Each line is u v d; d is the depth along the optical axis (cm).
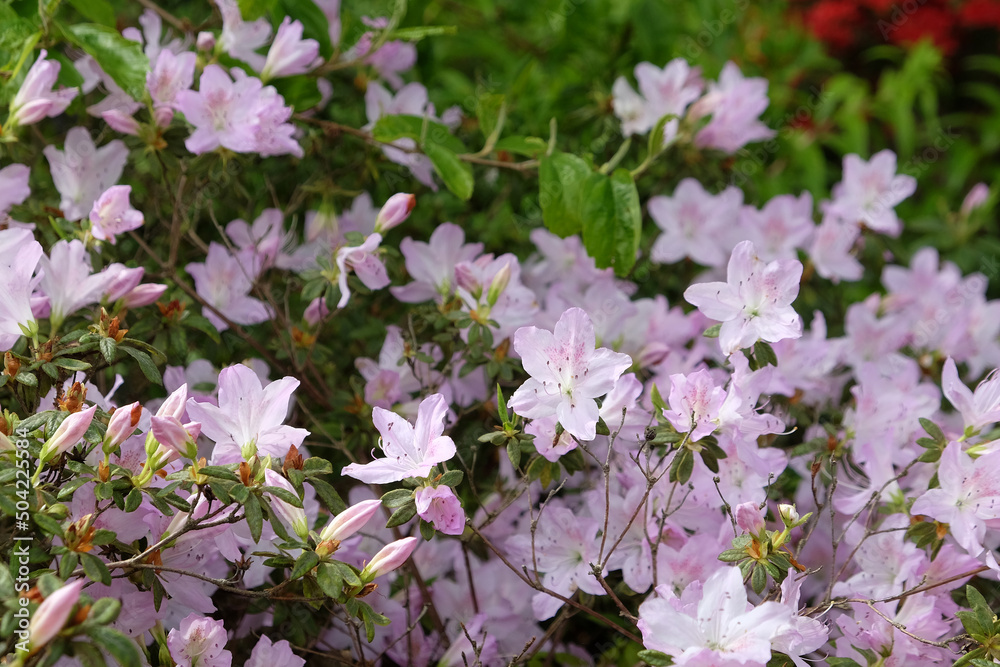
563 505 109
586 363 94
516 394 94
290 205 114
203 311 106
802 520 92
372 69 118
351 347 113
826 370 114
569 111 126
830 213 120
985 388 97
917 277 123
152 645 98
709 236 119
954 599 100
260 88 104
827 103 192
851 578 100
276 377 111
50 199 108
